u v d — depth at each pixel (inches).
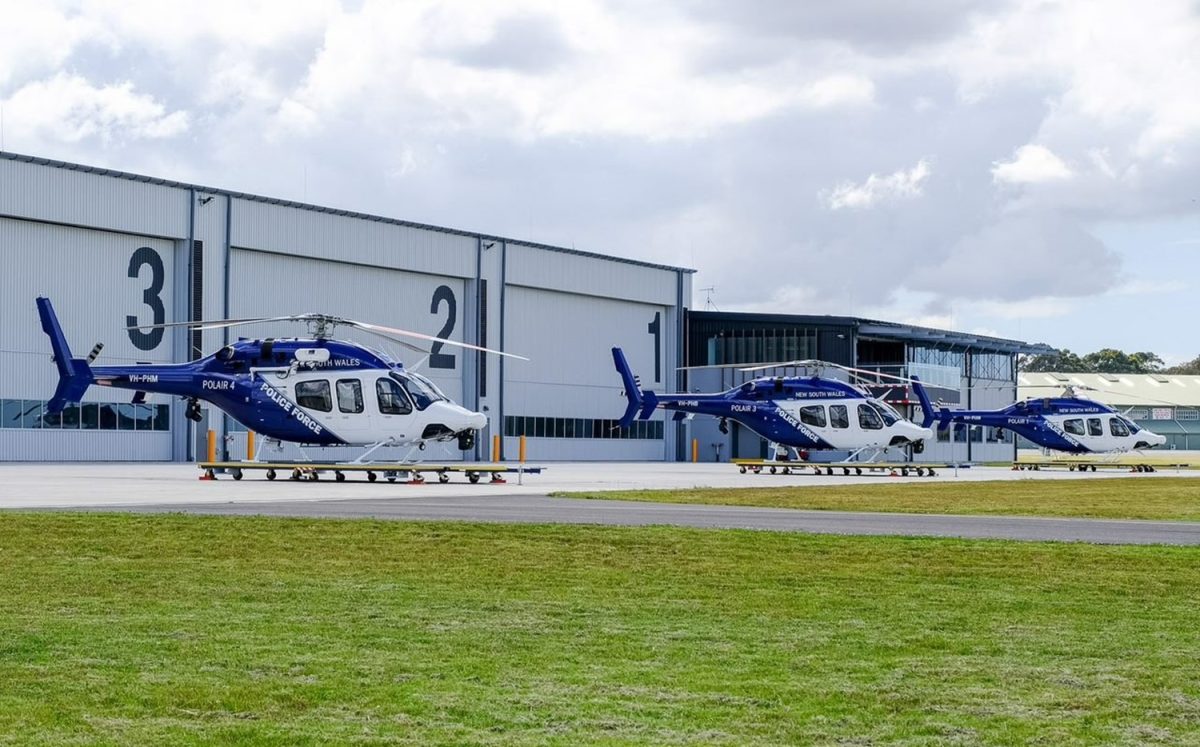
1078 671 590.6
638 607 761.0
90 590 803.4
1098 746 468.8
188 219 3346.5
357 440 2146.9
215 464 2164.1
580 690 545.3
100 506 1424.7
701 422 4758.9
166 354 3334.2
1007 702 531.2
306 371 2154.3
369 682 556.7
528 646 639.8
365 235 3754.9
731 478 2608.3
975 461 5108.3
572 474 2785.4
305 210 3607.3
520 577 879.1
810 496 1817.2
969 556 996.6
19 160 3011.8
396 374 2162.9
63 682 552.1
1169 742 474.6
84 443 3186.5
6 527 1130.0
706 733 481.1
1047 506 1656.0
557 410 4367.6
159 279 3314.5
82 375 2192.4
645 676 573.0
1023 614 746.8
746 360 4704.7
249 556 967.6
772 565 945.5
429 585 839.1
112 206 3191.4
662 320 4758.9
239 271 3472.0
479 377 4067.4
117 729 478.9
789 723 496.1
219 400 2178.9
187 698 526.3
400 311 3885.3
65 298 3132.4
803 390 2982.3
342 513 1330.0
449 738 471.5
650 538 1088.2
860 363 4709.6
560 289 4340.6
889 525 1273.4
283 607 748.6
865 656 622.2
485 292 4101.9
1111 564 957.8
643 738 473.7
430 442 2203.5
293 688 544.4
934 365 4881.9
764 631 686.5
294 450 3447.3
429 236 3934.5
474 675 572.4
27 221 3061.0
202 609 738.8
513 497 1675.7
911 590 834.8
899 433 2960.1
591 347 4498.0
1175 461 4714.6
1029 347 5433.1
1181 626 709.9
